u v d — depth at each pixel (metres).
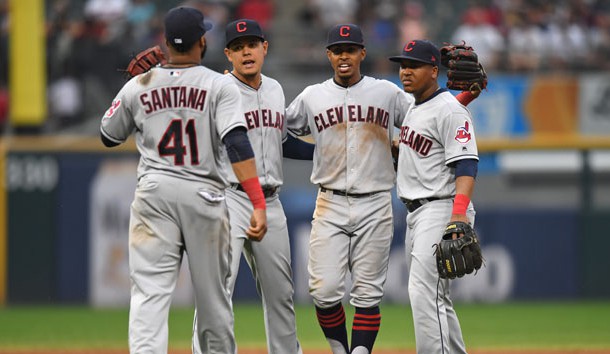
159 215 20.70
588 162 60.56
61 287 57.03
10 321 48.47
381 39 68.00
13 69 60.00
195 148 20.81
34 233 57.09
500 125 60.88
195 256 20.84
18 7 59.97
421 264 23.45
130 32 64.75
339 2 69.06
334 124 25.59
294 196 58.25
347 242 25.69
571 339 41.16
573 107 61.12
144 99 20.94
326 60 63.59
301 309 54.25
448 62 24.88
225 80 21.03
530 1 69.31
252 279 57.88
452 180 23.86
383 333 43.25
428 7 70.69
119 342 40.06
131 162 57.38
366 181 25.53
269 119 25.09
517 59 66.06
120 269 57.03
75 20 65.94
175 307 56.25
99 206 57.16
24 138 58.53
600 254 60.22
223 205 21.06
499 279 59.44
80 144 57.31
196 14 21.03
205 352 21.72
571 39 67.69
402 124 25.25
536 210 59.97
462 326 46.19
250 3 68.88
